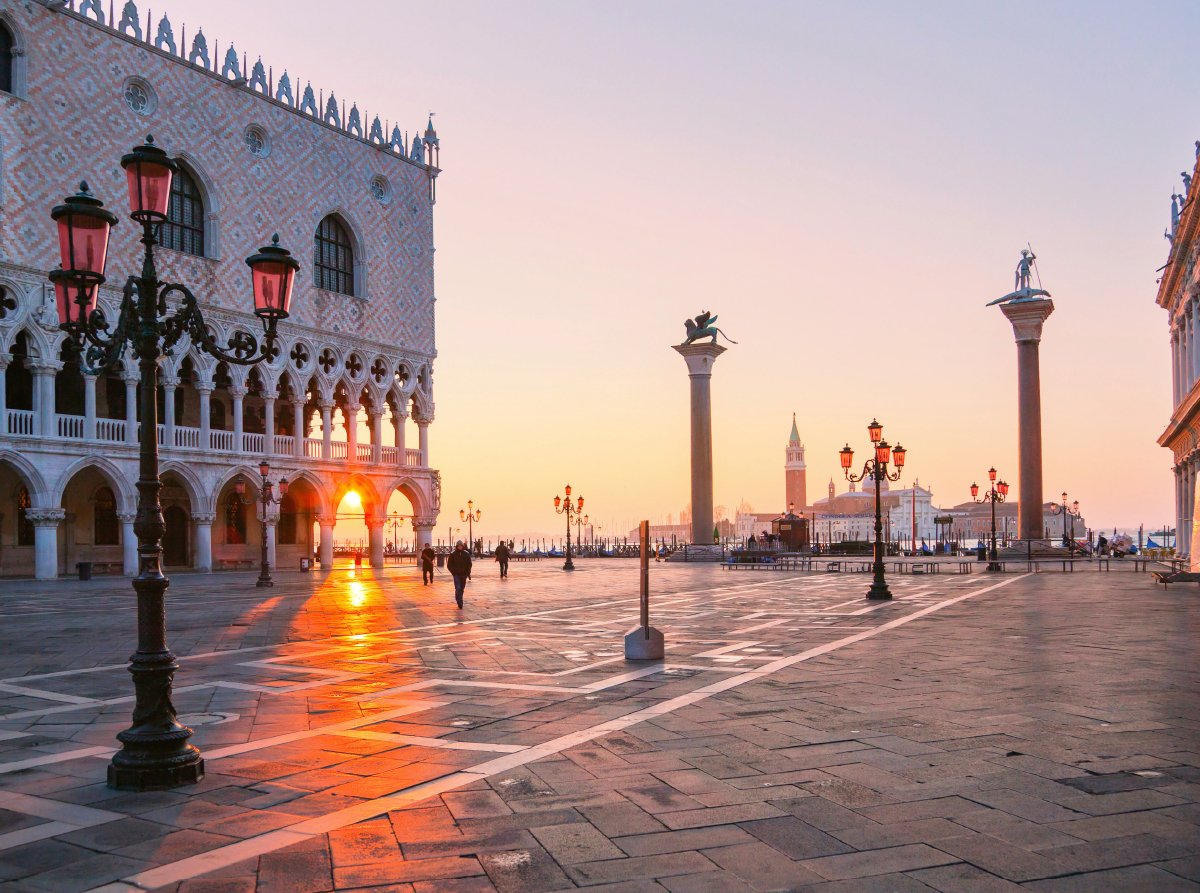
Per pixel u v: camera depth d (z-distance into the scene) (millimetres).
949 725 8633
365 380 54062
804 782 6758
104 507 45281
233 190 47188
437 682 11633
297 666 13227
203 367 45094
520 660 13664
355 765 7453
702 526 59562
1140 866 5047
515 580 38469
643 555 13898
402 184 58031
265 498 35156
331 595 29375
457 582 23719
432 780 6969
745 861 5191
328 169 52781
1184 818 5848
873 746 7836
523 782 6852
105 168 41250
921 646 14617
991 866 5066
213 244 46000
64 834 5812
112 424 41406
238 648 15430
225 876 5074
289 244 50000
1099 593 26750
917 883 4844
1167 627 16875
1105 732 8273
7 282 37188
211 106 46375
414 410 58469
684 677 11781
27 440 37500
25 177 38156
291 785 6883
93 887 4938
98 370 8219
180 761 6965
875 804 6219
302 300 50344
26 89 38344
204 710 9891
